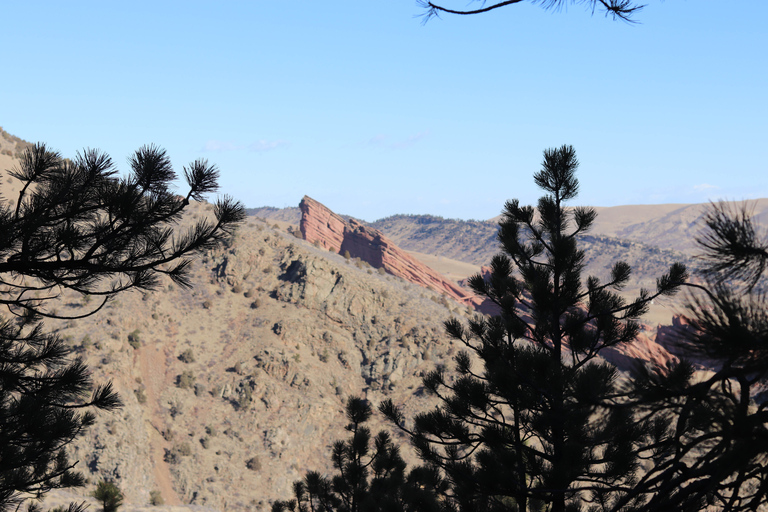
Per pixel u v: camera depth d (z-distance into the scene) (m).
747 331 3.28
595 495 9.56
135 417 71.75
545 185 13.17
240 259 117.69
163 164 6.94
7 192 39.75
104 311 87.12
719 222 3.69
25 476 9.39
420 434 13.12
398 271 168.25
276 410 84.06
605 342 11.90
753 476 3.92
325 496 17.33
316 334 103.50
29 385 8.44
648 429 7.50
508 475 10.00
